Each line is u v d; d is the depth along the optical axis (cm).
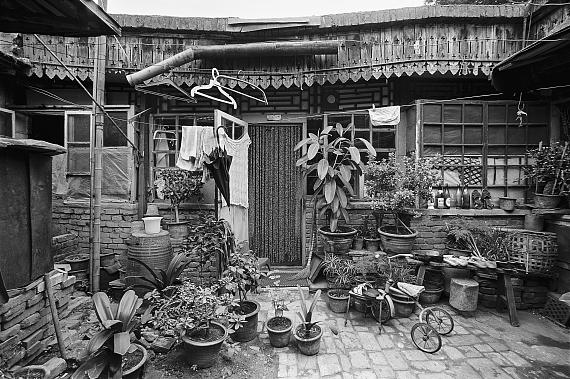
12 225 255
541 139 485
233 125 471
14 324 266
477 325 374
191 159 422
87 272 462
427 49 455
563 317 377
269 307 414
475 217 472
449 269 424
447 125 482
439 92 518
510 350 326
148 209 500
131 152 495
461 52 455
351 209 498
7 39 449
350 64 472
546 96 494
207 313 282
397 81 515
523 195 484
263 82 476
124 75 479
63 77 455
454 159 482
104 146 500
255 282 356
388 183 443
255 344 331
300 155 550
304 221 540
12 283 255
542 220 439
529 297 419
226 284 319
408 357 312
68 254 480
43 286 299
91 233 457
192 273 489
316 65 477
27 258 270
